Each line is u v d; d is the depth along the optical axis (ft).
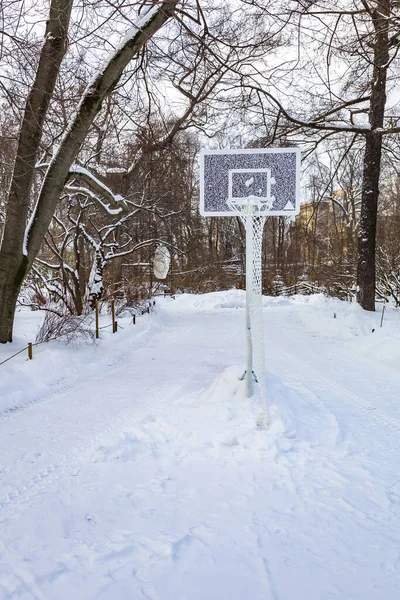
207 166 20.08
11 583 9.84
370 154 55.26
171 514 12.75
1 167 44.50
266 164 19.90
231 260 150.41
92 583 9.86
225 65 35.42
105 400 25.39
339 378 29.73
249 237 19.47
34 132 33.71
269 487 14.34
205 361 35.78
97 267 58.08
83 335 38.81
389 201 105.19
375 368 32.83
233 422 18.53
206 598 9.41
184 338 48.34
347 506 13.20
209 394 21.76
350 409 23.00
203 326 57.72
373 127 53.98
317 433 18.81
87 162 55.57
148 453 17.10
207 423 18.72
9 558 10.76
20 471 15.90
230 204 19.77
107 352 38.47
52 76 32.12
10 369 28.55
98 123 47.01
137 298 68.69
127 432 18.61
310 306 69.72
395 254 69.00
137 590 9.63
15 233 35.19
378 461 16.49
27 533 11.85
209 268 124.57
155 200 71.26
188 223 102.63
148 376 31.30
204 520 12.41
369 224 56.44
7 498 13.89
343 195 127.03
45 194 36.47
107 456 16.84
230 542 11.36
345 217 121.90
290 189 19.77
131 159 63.36
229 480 14.84
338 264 87.10
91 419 21.93
